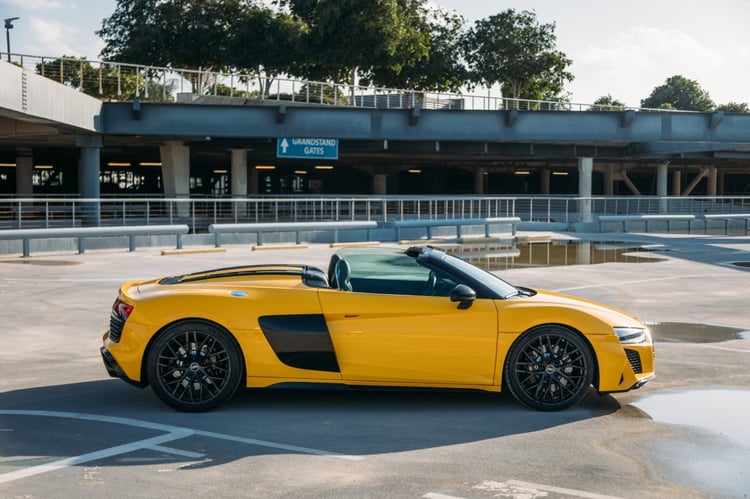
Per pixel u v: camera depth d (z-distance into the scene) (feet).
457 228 106.63
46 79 103.24
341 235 99.25
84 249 77.82
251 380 22.47
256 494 15.89
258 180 291.99
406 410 22.94
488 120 147.23
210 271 25.43
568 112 149.28
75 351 31.89
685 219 131.03
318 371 22.53
